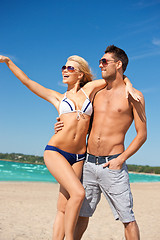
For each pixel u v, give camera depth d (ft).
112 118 11.98
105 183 11.87
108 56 11.98
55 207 31.65
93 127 12.31
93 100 12.53
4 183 60.64
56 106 12.44
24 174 119.14
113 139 11.95
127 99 11.93
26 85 12.48
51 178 102.12
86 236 19.65
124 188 11.67
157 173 290.97
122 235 20.39
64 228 11.24
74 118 11.63
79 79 12.44
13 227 20.76
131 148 11.66
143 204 37.93
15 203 32.53
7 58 12.36
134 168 306.35
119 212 11.68
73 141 11.59
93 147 12.15
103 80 12.63
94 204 12.51
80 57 12.44
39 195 42.11
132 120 12.39
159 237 19.79
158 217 28.09
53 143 11.58
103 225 23.68
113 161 11.71
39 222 23.38
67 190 10.75
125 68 12.49
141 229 22.40
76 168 11.87
